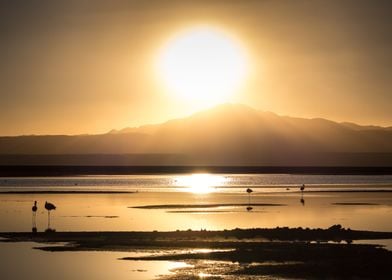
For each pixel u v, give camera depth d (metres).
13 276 49.94
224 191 160.62
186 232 69.19
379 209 103.50
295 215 92.44
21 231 73.19
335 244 62.41
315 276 48.97
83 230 73.94
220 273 49.91
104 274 50.22
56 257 57.19
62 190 162.88
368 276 49.00
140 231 71.62
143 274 49.97
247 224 80.19
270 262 53.69
